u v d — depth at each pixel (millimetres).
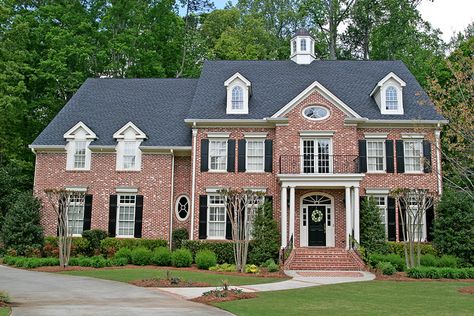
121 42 42625
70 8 43688
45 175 32344
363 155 31328
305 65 36969
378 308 14469
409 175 31125
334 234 30562
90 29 43406
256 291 18266
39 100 42031
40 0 45250
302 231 30922
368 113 32188
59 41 40688
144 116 34625
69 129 33188
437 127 31422
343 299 16281
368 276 23906
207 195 31156
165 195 31766
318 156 30969
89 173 32188
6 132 39719
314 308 14359
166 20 46469
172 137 32906
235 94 32562
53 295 16547
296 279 22641
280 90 34250
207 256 26297
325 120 31016
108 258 28500
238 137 31734
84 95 36562
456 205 29016
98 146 32094
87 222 31594
